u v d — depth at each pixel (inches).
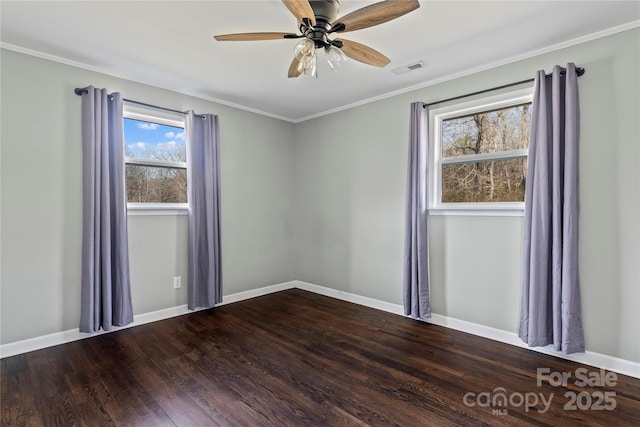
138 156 133.8
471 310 124.0
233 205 163.2
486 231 120.0
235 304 159.8
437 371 95.7
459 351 108.7
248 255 170.1
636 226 91.7
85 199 115.1
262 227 176.1
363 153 157.0
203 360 102.6
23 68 105.7
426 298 131.6
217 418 75.0
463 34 97.0
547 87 103.0
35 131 108.1
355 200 161.2
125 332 124.0
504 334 115.8
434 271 133.4
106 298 117.7
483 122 123.8
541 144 101.1
